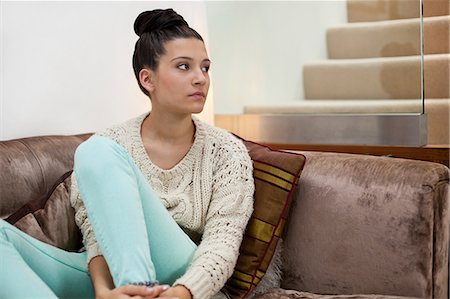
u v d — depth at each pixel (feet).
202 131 5.60
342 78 9.52
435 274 5.09
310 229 5.49
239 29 10.10
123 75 8.00
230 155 5.49
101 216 4.49
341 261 5.33
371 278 5.21
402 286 5.08
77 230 5.61
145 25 5.52
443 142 10.56
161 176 5.45
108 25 7.75
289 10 9.74
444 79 10.91
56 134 7.15
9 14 6.59
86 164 4.58
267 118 10.01
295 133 9.80
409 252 5.04
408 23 8.93
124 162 4.66
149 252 4.51
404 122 8.96
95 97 7.62
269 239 5.41
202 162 5.50
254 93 10.14
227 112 10.36
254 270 5.36
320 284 5.46
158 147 5.52
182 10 8.90
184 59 5.33
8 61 6.60
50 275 4.78
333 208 5.38
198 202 5.40
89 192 4.56
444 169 5.22
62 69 7.18
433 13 11.37
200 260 4.86
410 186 5.08
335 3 9.48
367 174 5.34
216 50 10.19
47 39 7.00
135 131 5.59
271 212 5.46
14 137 6.69
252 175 5.56
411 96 9.00
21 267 4.40
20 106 6.74
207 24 10.00
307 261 5.51
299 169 5.55
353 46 9.39
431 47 11.23
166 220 4.90
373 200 5.21
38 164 5.82
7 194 5.51
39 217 5.37
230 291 5.39
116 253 4.40
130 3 8.04
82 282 4.99
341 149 10.00
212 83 10.32
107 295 4.32
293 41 9.85
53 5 7.05
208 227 5.24
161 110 5.43
